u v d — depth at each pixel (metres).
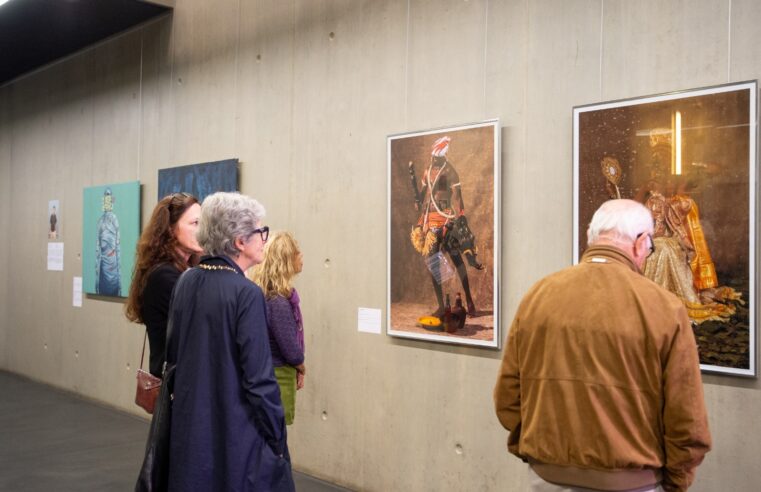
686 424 1.95
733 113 2.96
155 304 2.90
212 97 6.34
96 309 8.01
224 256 2.49
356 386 4.75
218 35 6.28
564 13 3.63
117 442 6.04
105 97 7.97
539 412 2.11
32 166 9.57
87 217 8.15
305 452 5.13
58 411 7.36
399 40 4.56
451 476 4.12
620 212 2.20
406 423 4.40
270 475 2.38
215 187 6.15
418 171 4.31
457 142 4.08
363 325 4.72
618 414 1.99
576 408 2.03
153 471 2.41
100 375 7.88
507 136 3.89
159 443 2.43
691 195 3.07
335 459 4.89
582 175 3.46
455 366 4.12
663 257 3.14
